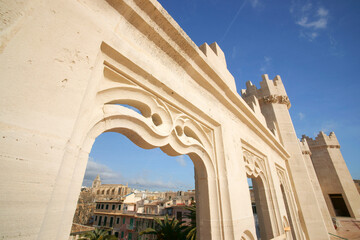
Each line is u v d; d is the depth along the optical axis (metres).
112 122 1.96
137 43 2.32
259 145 6.07
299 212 9.34
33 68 1.22
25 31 1.25
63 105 1.32
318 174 25.47
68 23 1.55
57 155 1.20
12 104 1.08
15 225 0.94
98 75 1.79
